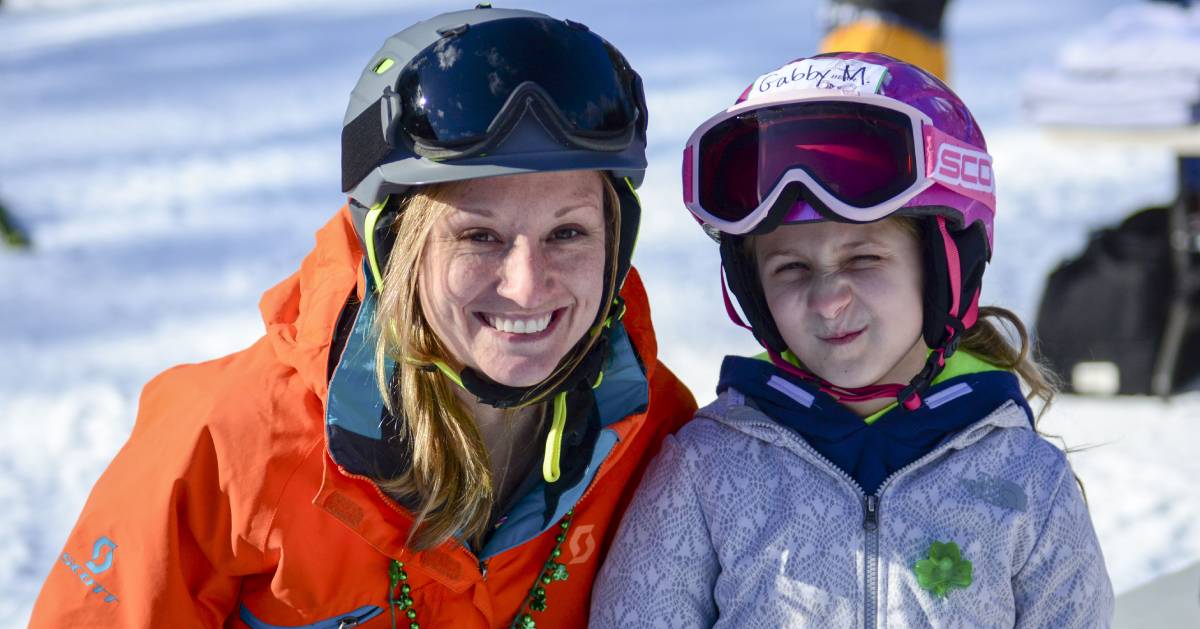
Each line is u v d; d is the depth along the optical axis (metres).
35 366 5.23
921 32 3.77
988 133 8.41
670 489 1.77
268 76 14.21
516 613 1.74
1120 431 4.02
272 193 8.41
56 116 12.66
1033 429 1.79
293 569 1.55
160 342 5.46
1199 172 4.46
